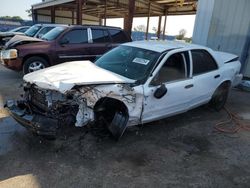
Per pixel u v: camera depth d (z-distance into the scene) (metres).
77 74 3.75
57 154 3.65
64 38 8.04
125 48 4.86
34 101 3.87
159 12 23.73
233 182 3.28
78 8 17.48
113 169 3.39
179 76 4.50
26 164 3.37
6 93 6.27
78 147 3.86
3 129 4.31
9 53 7.45
